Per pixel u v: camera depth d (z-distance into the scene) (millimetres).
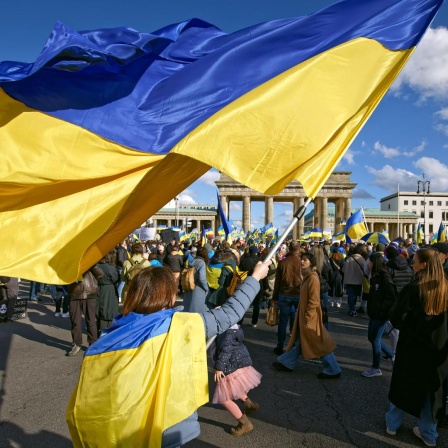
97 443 1961
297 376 6988
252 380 4941
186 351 2135
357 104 3254
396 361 4617
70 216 2807
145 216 3109
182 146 2699
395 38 3547
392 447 4582
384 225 106000
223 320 2344
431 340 4336
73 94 2961
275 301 8445
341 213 86250
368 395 6113
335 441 4719
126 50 2789
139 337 2111
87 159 2869
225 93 3299
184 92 3250
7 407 5617
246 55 3459
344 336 9891
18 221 2768
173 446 2129
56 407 5613
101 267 8641
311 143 3020
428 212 123688
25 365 7551
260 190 2801
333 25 3639
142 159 2967
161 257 16531
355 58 3436
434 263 4387
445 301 4293
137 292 2264
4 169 2732
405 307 4488
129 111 3082
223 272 9188
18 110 2838
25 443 4648
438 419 4434
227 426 5133
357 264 12500
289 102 3135
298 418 5324
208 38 3570
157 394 2004
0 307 11328
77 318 8320
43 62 2438
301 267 7590
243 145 2875
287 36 3561
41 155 2807
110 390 1986
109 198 2852
